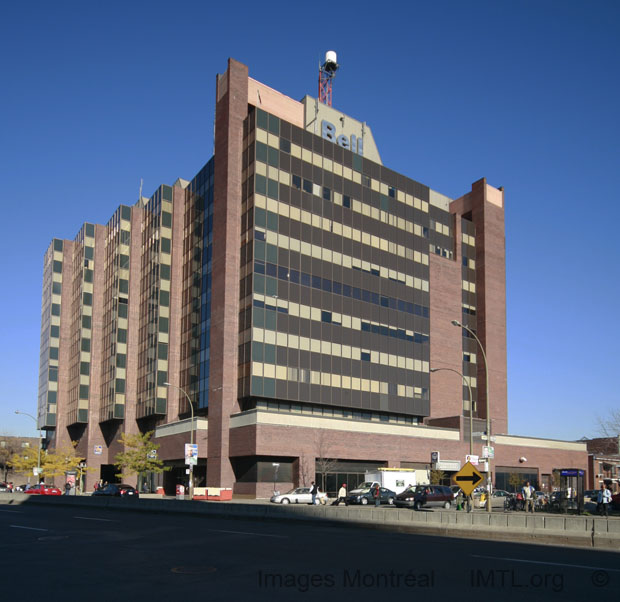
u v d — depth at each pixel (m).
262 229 62.47
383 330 70.88
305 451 58.25
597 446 102.31
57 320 99.81
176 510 35.47
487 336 84.12
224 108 67.06
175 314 75.56
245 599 10.12
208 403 63.06
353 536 21.42
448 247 83.88
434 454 60.00
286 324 62.34
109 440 87.19
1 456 120.19
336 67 78.62
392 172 76.62
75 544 18.11
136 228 85.25
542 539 20.45
